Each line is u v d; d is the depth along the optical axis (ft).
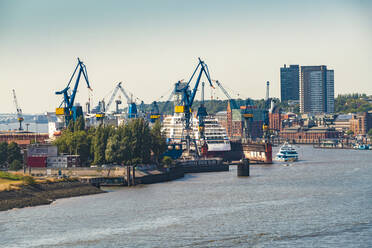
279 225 586.45
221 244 520.42
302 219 613.93
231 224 591.37
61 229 570.05
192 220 609.42
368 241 527.40
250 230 567.59
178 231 563.89
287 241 528.63
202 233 555.69
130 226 581.53
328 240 531.91
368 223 593.01
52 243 522.88
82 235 548.31
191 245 517.96
